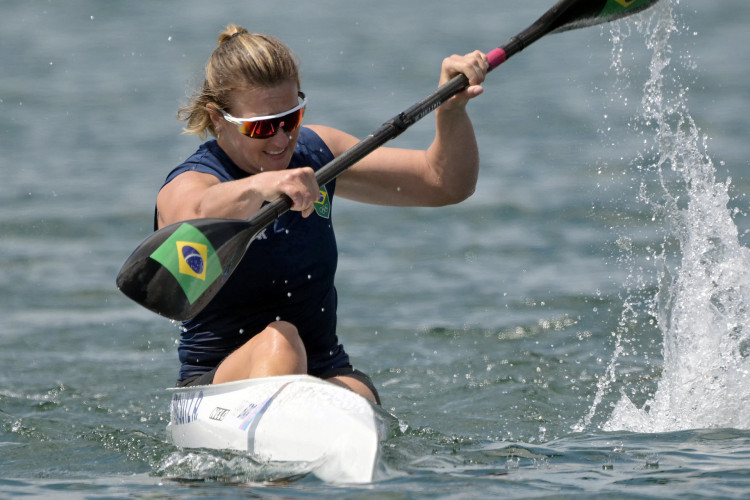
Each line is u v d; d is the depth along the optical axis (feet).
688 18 264.52
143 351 73.51
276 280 42.22
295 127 41.14
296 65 41.39
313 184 37.73
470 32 254.27
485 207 120.06
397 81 199.11
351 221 117.91
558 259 98.73
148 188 129.80
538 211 117.08
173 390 43.91
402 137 153.69
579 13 48.32
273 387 40.04
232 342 43.57
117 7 292.81
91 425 52.03
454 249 104.88
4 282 93.97
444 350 71.61
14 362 69.41
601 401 56.75
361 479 35.40
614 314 79.61
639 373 63.31
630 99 176.45
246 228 38.04
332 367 45.06
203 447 41.37
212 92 40.96
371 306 85.61
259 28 262.47
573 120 164.86
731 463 39.45
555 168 135.95
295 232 42.22
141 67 217.77
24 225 113.19
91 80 205.05
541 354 69.05
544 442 45.88
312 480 36.06
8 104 183.52
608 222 110.73
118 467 42.32
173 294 38.19
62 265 99.91
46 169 139.64
